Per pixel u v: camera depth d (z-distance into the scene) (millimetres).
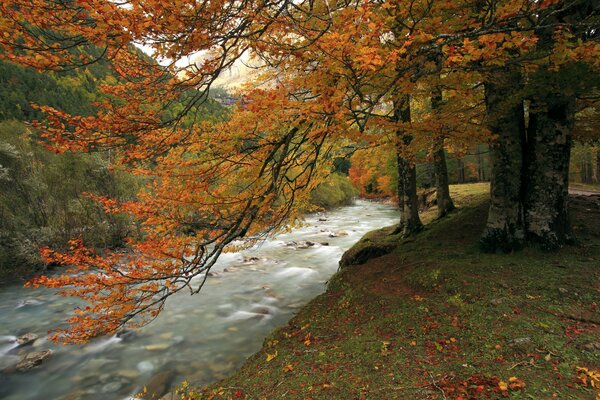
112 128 3182
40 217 17750
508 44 3273
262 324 8977
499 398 3184
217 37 2742
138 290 4133
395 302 6430
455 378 3654
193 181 4180
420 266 7984
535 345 4070
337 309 7148
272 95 2961
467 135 6711
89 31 2445
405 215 11555
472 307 5340
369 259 11344
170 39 2541
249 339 8133
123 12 2215
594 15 5512
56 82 49406
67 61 2629
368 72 3236
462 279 6469
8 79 45531
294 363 4914
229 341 8070
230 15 2773
